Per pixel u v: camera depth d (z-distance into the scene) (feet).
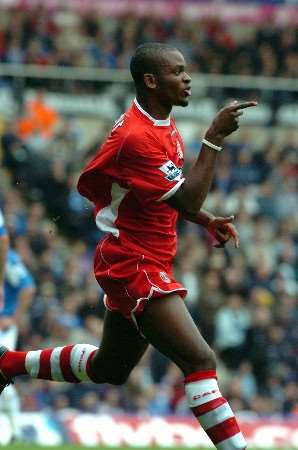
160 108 62.90
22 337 154.81
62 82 213.87
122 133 61.77
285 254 192.95
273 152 213.66
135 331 65.57
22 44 221.46
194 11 261.03
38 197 188.44
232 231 64.03
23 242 168.14
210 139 60.08
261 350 169.89
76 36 236.63
